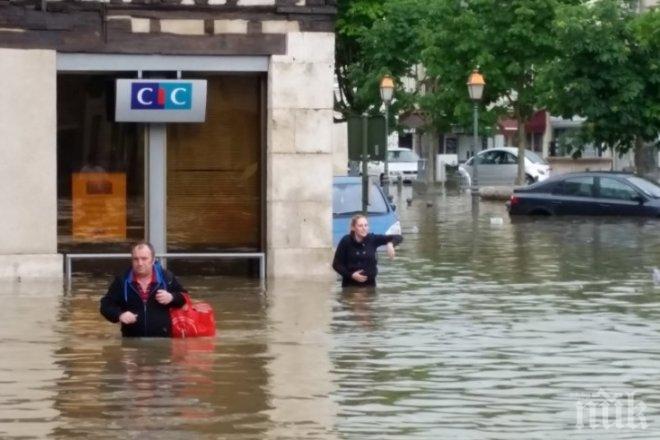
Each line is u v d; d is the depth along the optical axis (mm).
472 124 73812
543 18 68500
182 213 31562
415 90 80875
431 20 74438
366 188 34562
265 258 31484
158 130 31328
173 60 30953
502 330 22422
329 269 31500
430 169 81812
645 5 75062
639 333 22109
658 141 64938
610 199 51844
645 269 32594
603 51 60031
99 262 31219
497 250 38094
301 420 15586
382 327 22750
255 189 31750
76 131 31062
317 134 31391
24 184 30266
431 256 36250
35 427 15172
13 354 19859
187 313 21469
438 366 19047
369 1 85750
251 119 31672
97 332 22000
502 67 70250
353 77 83188
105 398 16719
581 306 25594
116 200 31297
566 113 61562
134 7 30688
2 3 29938
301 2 31172
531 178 82688
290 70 31234
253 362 19266
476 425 15422
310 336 21703
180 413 15906
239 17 31062
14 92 30109
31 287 28750
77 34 30438
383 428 15258
